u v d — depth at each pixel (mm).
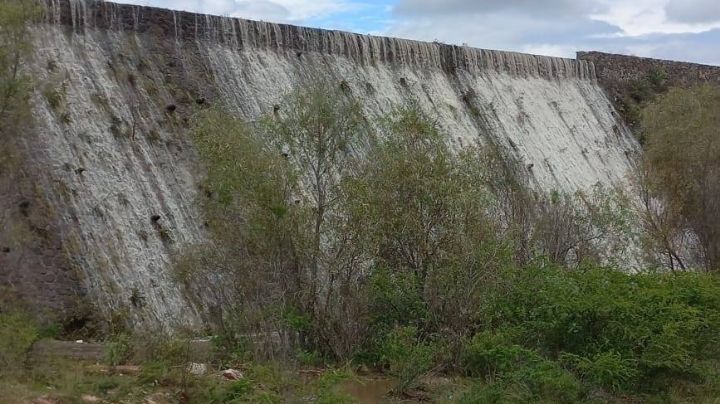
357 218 24547
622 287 24031
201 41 34406
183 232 28203
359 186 24750
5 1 25391
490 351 22641
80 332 24125
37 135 26594
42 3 29500
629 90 57625
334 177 27297
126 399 17812
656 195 41125
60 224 25453
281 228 24078
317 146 25203
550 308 23062
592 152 50344
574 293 23203
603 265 33844
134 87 30578
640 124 54312
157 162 29203
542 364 21453
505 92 47906
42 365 19312
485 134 43812
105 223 26500
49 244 24891
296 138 25344
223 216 24594
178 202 28734
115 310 25016
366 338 24375
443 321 24516
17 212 24828
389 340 23016
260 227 23922
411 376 21844
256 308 23562
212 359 22188
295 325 23281
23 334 19641
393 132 27125
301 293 24156
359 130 28938
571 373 21766
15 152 25578
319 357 23766
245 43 36031
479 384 21750
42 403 16781
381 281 24625
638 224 38531
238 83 34344
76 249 25312
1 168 25047
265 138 25562
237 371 20797
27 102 25484
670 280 26703
